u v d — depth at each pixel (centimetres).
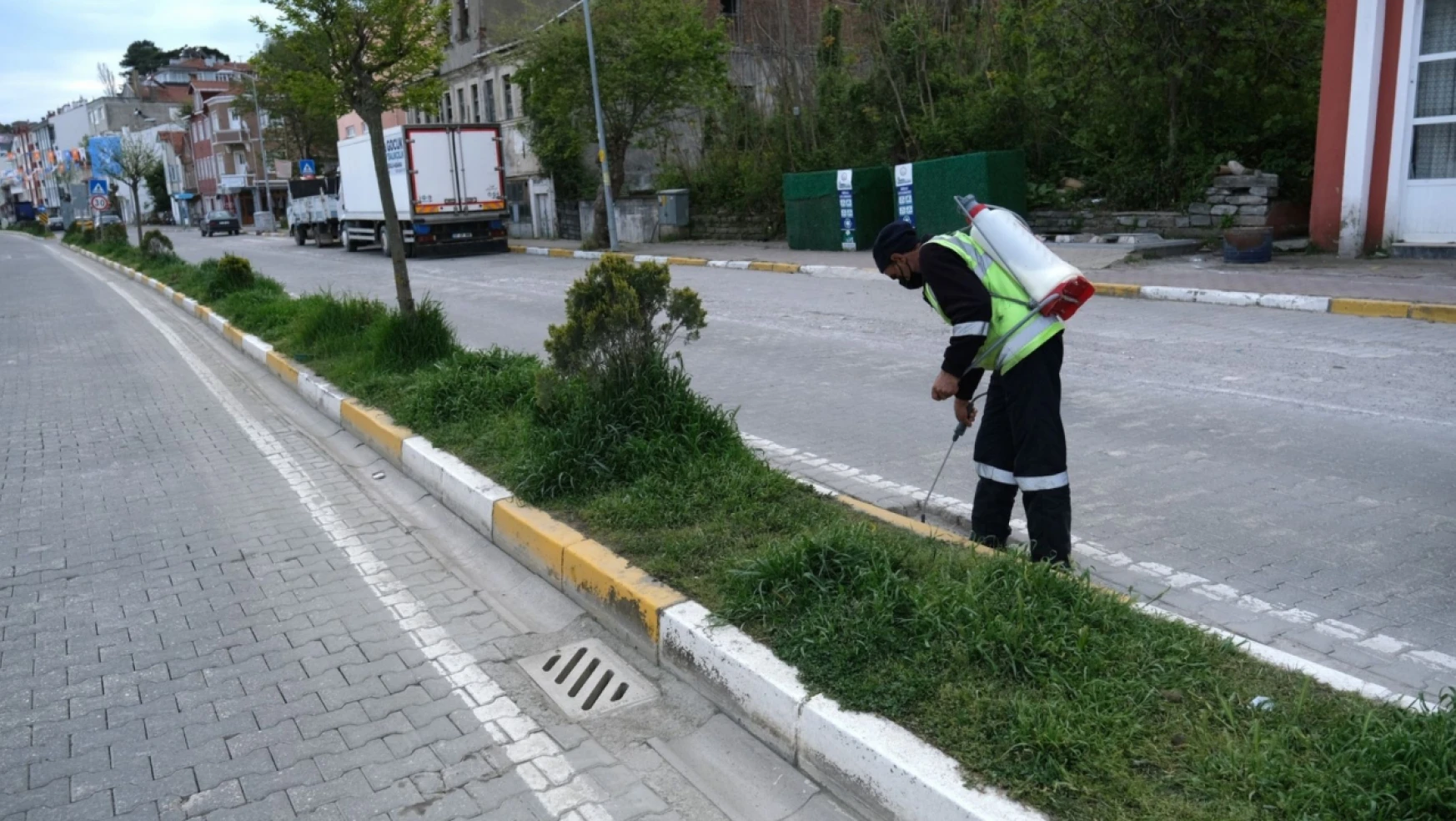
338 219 3722
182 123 8969
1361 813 251
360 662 440
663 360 606
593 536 496
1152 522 532
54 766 367
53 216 9869
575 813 330
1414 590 438
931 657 339
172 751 374
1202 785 273
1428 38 1416
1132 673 326
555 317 1492
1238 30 1691
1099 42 1802
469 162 2964
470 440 678
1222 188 1725
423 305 934
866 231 2228
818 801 324
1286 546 493
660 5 2644
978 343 398
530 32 2792
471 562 550
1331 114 1516
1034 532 416
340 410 848
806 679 348
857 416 796
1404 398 766
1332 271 1398
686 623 398
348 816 333
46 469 765
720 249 2553
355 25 926
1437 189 1436
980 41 2362
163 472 745
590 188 3438
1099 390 837
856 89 2409
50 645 464
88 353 1362
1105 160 1966
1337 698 312
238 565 557
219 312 1542
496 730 381
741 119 2838
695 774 347
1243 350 977
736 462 555
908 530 467
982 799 280
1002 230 412
